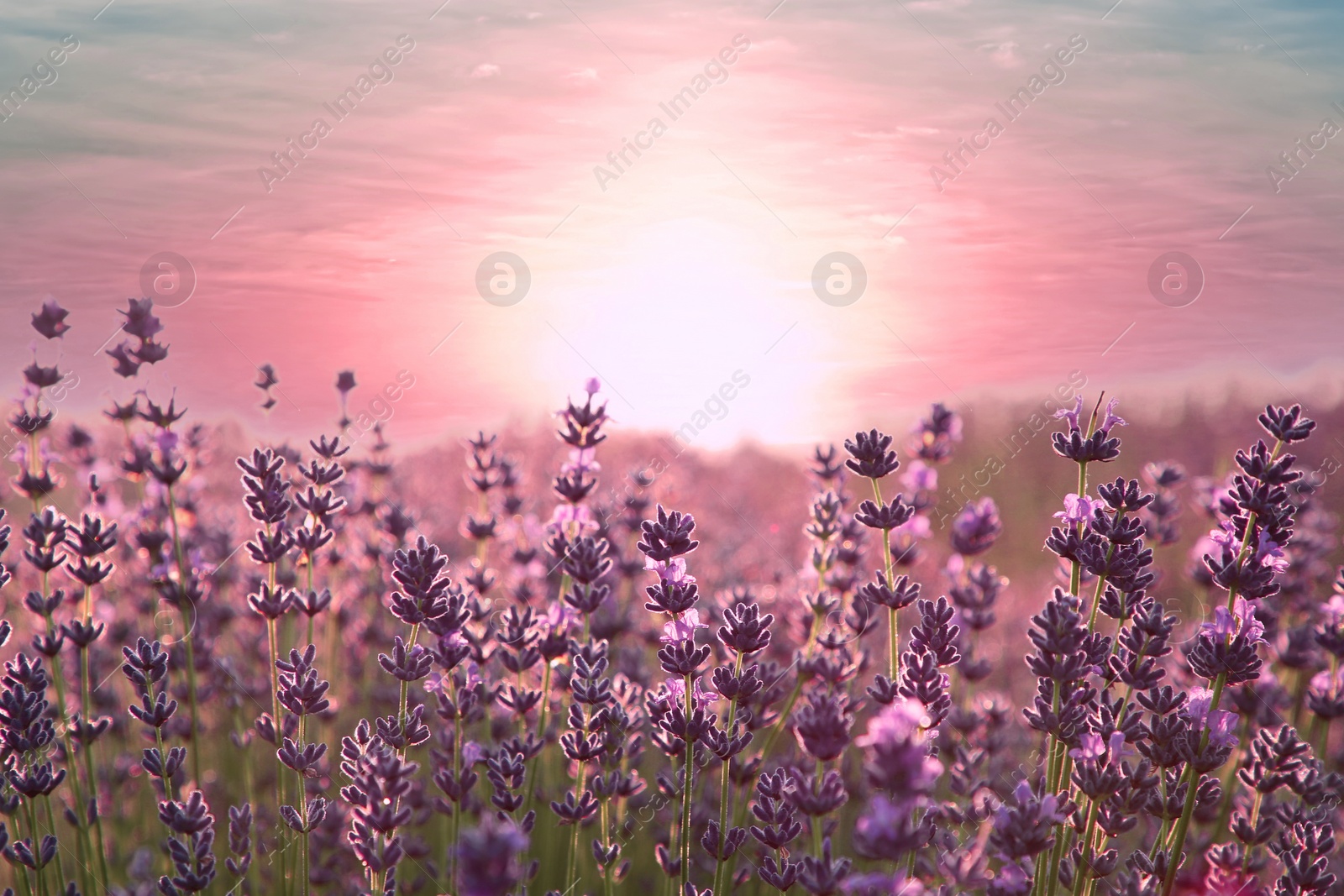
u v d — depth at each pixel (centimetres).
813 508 463
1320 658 436
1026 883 259
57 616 454
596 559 383
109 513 524
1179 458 830
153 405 438
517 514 582
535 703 371
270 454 385
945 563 725
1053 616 291
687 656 289
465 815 415
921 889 259
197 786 432
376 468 625
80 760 433
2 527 339
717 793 456
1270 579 284
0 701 311
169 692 481
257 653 536
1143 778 287
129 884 397
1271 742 309
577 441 439
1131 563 303
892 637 321
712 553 694
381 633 559
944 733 443
